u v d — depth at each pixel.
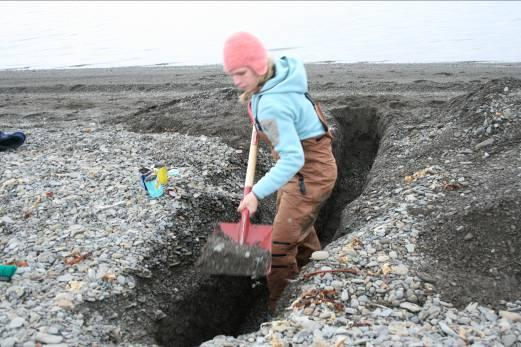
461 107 6.30
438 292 3.67
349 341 3.21
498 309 3.56
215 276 4.38
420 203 4.61
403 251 4.06
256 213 5.16
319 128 3.97
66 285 3.74
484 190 4.57
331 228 5.91
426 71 10.83
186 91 10.50
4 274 3.76
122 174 5.21
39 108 9.68
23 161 5.58
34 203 4.69
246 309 4.68
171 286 4.07
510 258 3.93
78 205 4.67
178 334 3.93
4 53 14.64
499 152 5.21
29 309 3.50
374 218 4.65
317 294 3.69
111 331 3.45
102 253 4.06
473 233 4.11
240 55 3.43
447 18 15.87
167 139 6.34
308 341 3.25
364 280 3.79
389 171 5.46
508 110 5.74
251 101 3.76
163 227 4.39
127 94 10.55
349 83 10.05
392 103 7.53
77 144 6.16
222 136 6.61
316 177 4.03
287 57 3.73
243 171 5.70
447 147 5.59
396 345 3.16
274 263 4.20
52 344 3.21
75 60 13.78
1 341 3.20
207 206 4.81
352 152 7.07
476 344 3.19
